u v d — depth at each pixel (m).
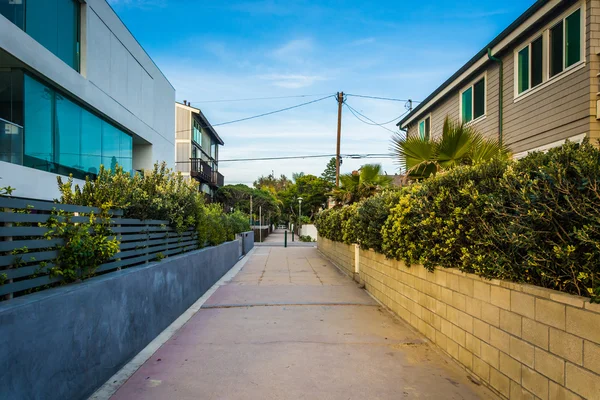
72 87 10.97
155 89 17.98
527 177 3.44
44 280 3.54
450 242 4.76
